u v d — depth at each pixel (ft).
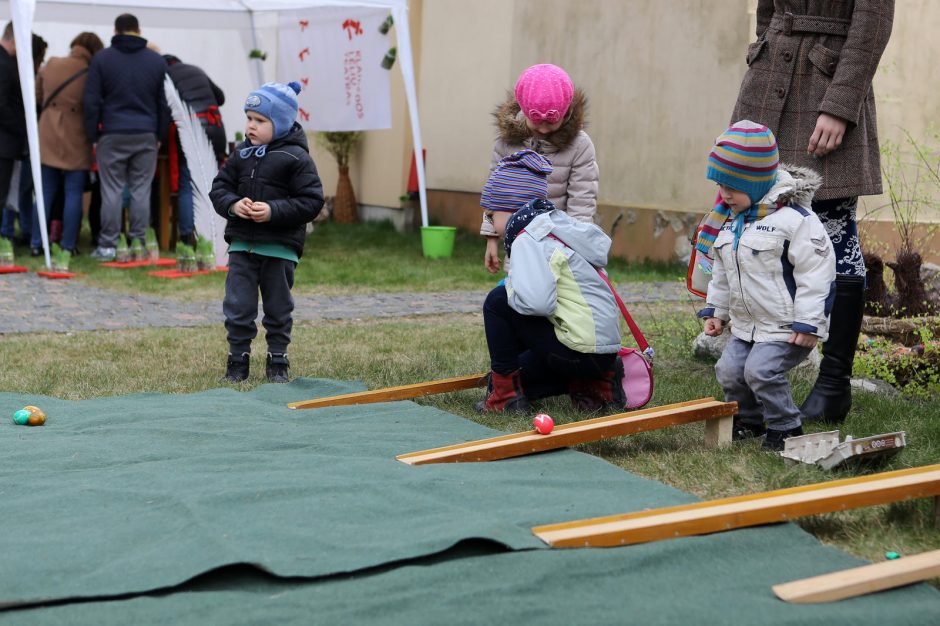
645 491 10.80
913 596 8.15
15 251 36.45
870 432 14.02
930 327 18.44
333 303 27.30
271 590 8.22
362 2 36.50
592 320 14.42
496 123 17.47
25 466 11.73
